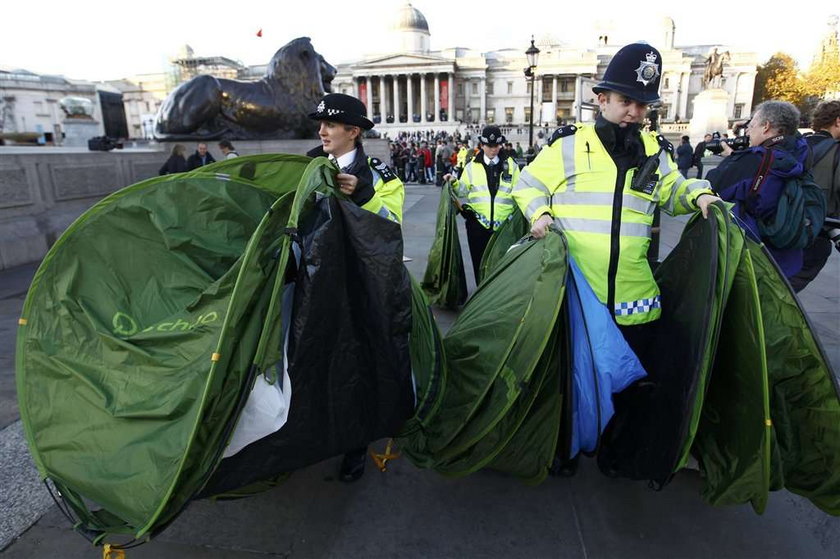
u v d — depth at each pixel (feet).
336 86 281.95
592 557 7.32
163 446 6.13
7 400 11.57
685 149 57.62
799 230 10.05
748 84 245.24
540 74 261.85
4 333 15.26
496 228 18.38
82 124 78.89
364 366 7.48
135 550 7.43
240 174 8.89
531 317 7.57
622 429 8.71
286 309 7.09
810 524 7.97
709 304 6.58
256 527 7.93
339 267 7.02
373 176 8.55
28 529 7.82
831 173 12.14
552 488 8.82
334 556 7.37
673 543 7.58
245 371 6.38
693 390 6.58
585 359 7.93
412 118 261.85
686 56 257.55
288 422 6.91
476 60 268.21
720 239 6.88
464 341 9.19
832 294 19.16
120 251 7.97
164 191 8.30
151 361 6.79
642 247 8.18
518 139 171.12
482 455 8.07
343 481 8.97
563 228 8.33
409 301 7.51
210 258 8.41
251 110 41.34
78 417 6.76
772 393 7.35
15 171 23.98
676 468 6.86
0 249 22.61
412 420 8.52
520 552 7.42
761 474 6.52
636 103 7.67
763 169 10.12
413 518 8.13
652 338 8.60
